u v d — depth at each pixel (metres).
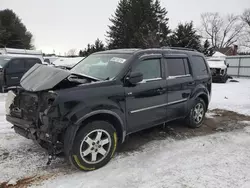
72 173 3.18
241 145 4.30
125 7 38.38
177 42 27.30
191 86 4.98
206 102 5.60
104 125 3.33
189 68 5.03
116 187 2.87
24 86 3.33
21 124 3.34
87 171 3.24
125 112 3.62
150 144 4.27
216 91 11.55
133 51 4.09
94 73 3.96
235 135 4.87
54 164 3.40
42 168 3.28
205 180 3.05
